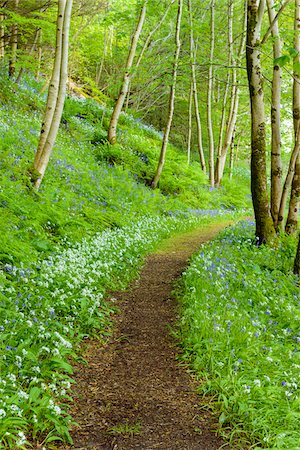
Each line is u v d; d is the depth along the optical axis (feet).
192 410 16.53
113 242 37.01
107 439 14.76
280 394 17.13
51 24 58.34
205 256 33.88
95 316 23.88
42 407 14.94
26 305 21.16
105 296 27.76
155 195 62.39
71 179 47.57
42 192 39.50
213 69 89.97
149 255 39.63
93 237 37.22
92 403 16.80
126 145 74.64
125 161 67.62
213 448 14.47
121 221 45.47
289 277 32.35
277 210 42.42
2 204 32.86
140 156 75.20
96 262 30.35
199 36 92.07
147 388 17.95
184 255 40.16
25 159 42.70
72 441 14.48
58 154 53.11
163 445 14.55
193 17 91.66
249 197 99.14
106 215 44.65
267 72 61.16
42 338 18.83
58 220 35.63
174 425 15.62
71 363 19.39
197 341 20.88
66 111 73.77
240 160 164.66
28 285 23.18
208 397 17.37
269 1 39.86
